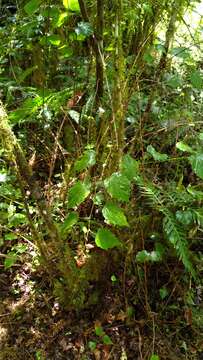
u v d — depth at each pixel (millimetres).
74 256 2426
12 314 2410
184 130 2572
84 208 2521
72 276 2221
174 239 1998
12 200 2553
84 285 2297
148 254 2141
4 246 2697
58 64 3059
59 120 2975
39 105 2053
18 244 2598
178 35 2877
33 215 2732
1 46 2988
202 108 2834
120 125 2008
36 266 2477
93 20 2203
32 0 1977
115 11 2043
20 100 2688
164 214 2174
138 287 2373
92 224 2504
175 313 2373
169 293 2418
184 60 2746
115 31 1928
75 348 2254
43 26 2559
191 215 2018
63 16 2170
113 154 2041
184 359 2211
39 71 2979
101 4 1915
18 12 3047
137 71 2332
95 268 2301
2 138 1800
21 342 2297
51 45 2871
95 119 2344
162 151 2736
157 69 2506
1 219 2619
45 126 2646
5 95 3037
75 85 2498
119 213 1789
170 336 2297
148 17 2223
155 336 2289
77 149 2496
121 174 1771
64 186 2615
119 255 2340
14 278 2578
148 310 2307
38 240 2137
